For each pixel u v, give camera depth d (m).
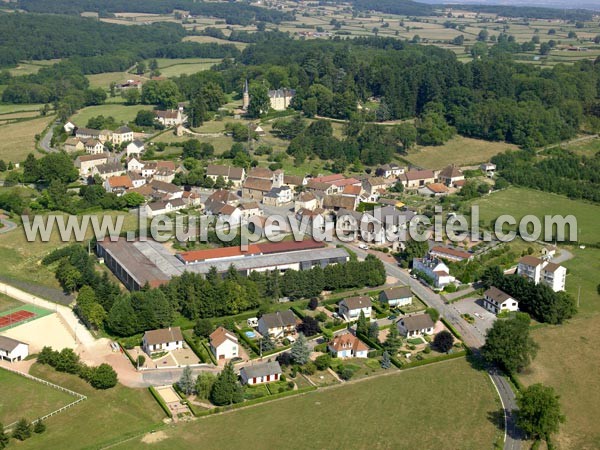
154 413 179.12
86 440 167.62
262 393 187.88
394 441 170.62
